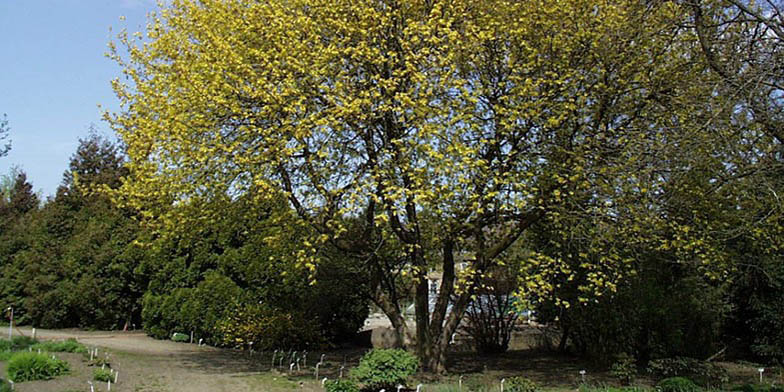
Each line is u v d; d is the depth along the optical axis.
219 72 10.47
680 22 10.59
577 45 11.35
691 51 11.63
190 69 11.16
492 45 11.59
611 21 10.98
